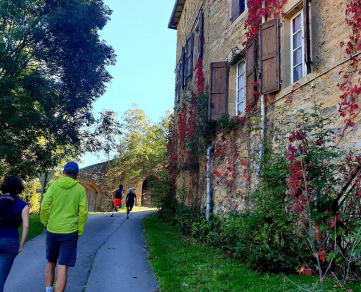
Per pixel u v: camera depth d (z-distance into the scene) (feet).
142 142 78.23
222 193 28.07
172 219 37.32
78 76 34.63
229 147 27.35
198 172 34.30
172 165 43.24
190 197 35.91
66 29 32.94
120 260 19.31
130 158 76.79
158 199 43.09
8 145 31.35
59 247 12.16
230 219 21.12
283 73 20.85
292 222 15.51
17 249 11.41
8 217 11.50
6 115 29.40
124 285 14.84
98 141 40.86
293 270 15.21
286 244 15.40
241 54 27.61
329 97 16.88
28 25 30.01
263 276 14.93
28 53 33.37
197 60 37.40
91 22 34.17
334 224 12.37
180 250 21.81
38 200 64.08
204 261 18.80
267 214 16.55
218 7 33.12
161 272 16.47
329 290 12.00
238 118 25.91
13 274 16.21
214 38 33.50
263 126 21.89
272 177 16.38
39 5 32.17
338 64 16.46
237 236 19.54
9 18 29.63
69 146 40.50
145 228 33.55
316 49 18.07
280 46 21.39
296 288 12.69
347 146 15.42
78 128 38.22
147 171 78.64
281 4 21.59
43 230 29.96
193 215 31.78
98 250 21.97
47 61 34.32
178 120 43.37
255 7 24.11
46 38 32.65
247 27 25.89
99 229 32.50
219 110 28.99
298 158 13.66
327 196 13.33
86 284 14.88
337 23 16.87
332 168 13.87
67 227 12.09
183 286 14.32
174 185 42.47
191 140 34.81
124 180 77.20
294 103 19.43
